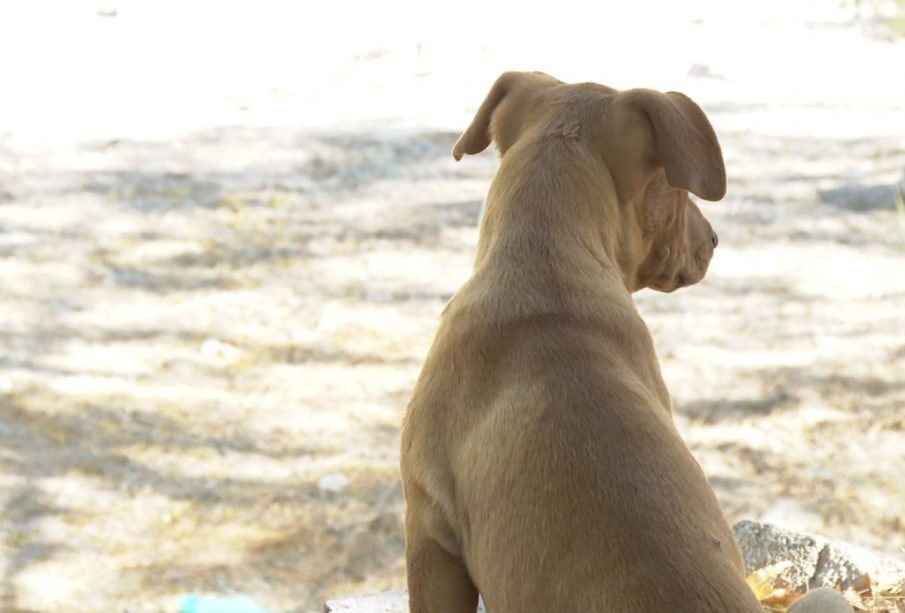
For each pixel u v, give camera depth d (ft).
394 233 46.19
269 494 30.71
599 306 11.05
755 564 16.72
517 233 11.46
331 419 34.01
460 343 11.01
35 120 57.82
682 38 70.79
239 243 45.34
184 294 41.45
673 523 9.77
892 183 49.49
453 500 10.93
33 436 32.96
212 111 59.47
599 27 72.28
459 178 51.29
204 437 33.17
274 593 26.58
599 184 11.76
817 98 62.08
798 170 52.08
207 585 27.07
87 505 30.25
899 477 30.25
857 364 36.27
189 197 49.19
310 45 68.23
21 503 30.19
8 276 42.34
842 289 41.63
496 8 74.90
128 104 60.13
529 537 10.02
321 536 28.94
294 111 59.31
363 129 56.29
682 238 12.69
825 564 16.42
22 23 70.79
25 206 48.21
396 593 16.58
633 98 11.77
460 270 43.14
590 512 9.84
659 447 10.19
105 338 38.40
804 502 29.19
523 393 10.49
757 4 79.10
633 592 9.47
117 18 72.38
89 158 53.26
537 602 9.91
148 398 35.06
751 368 36.24
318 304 40.70
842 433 32.48
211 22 72.13
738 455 31.58
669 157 11.39
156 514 29.81
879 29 71.97
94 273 42.83
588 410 10.28
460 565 11.14
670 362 36.76
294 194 49.49
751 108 60.49
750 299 41.09
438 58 65.98
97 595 26.84
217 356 37.37
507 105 12.68
